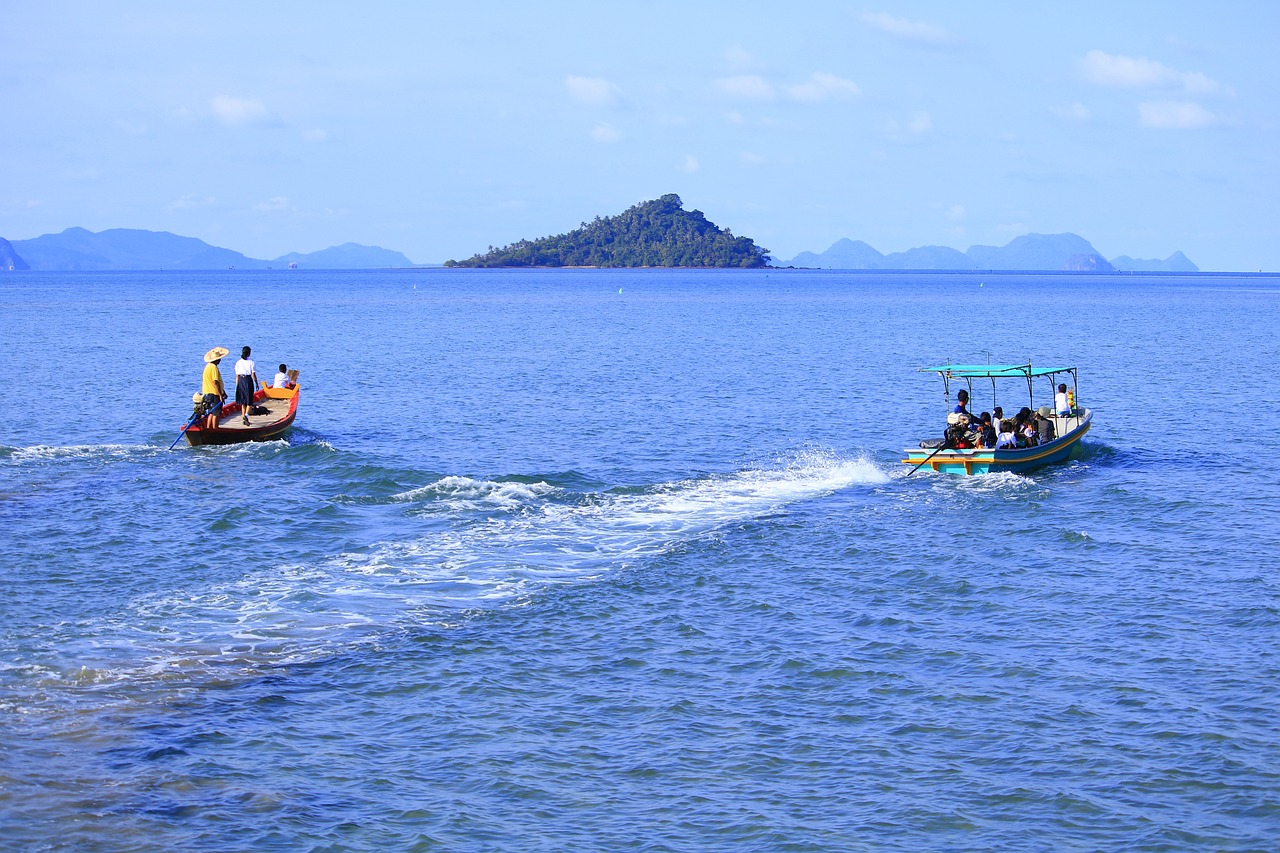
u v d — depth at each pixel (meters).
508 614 17.88
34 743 13.23
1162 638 16.91
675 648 16.61
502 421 37.38
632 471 29.03
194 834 11.54
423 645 16.53
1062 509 24.69
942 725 14.13
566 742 13.71
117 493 25.39
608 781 12.82
